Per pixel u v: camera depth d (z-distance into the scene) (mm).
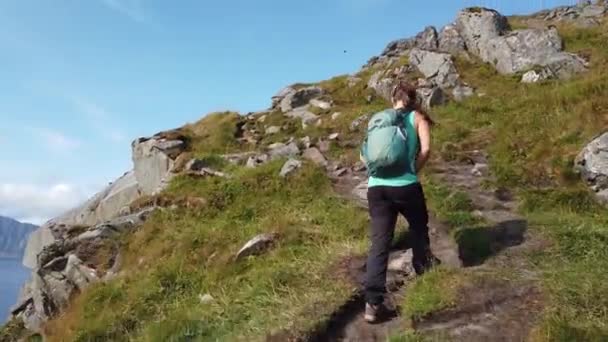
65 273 12695
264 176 13727
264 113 23812
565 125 13391
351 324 6746
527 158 12602
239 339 6977
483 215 9547
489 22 23953
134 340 8578
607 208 9953
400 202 6566
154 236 12109
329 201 11539
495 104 18188
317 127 19625
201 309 8469
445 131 15719
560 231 8305
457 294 6559
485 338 5961
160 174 19281
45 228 21922
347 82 25203
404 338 6047
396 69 23750
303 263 8711
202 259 10398
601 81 15844
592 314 6016
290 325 6734
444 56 22578
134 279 10531
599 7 28766
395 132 6570
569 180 11055
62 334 10297
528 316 6164
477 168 12422
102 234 12984
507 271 7051
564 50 21922
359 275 7719
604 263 7238
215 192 13375
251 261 9539
